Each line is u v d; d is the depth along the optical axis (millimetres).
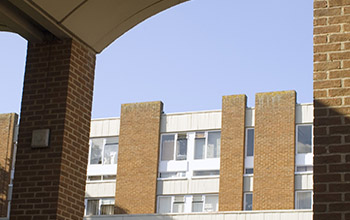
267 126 36781
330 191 6684
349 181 6641
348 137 6793
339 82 7012
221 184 36688
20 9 9234
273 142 36312
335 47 7148
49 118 9547
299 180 35250
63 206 9211
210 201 36812
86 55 10148
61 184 9219
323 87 7059
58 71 9750
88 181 39750
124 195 38594
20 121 9727
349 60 7051
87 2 9219
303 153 35844
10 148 40344
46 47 9945
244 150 37156
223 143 37406
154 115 39531
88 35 9914
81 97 9922
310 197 34844
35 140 9438
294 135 36094
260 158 36344
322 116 6961
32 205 9227
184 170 38031
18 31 9836
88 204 39375
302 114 36375
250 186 36250
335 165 6746
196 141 38281
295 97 36812
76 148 9656
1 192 39531
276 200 35219
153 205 37719
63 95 9578
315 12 7355
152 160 38656
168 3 9805
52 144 9391
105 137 40531
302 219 30031
